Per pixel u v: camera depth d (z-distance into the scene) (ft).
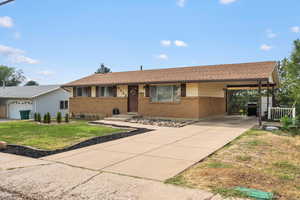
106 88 58.08
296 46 61.26
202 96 46.93
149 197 11.09
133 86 54.19
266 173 14.28
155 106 49.96
